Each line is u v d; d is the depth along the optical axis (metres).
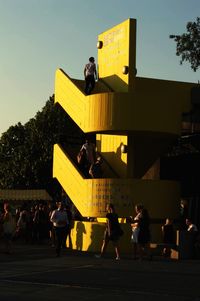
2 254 20.47
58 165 26.56
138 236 18.25
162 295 11.01
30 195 43.75
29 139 56.53
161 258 19.33
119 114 22.48
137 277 13.79
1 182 58.62
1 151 61.34
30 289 11.66
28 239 27.05
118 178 23.53
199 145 27.75
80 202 23.88
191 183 27.67
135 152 24.83
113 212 19.03
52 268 15.73
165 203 22.81
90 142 27.02
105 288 11.90
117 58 25.41
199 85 27.91
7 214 20.75
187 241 19.20
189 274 14.53
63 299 10.43
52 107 56.28
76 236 23.45
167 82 27.28
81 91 24.64
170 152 29.44
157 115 22.59
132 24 24.45
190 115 27.48
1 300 10.24
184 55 33.06
